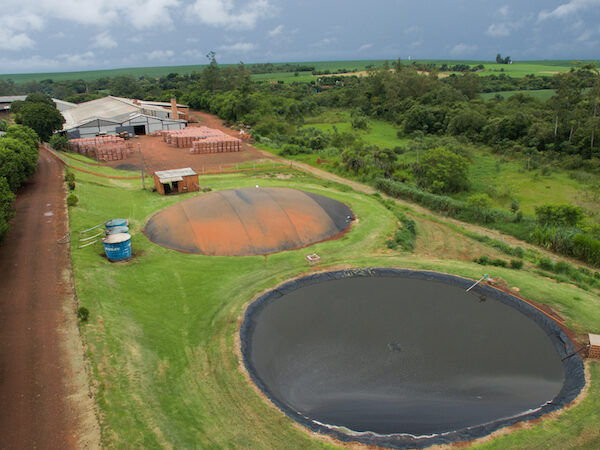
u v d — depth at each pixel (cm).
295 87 16088
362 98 12594
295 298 2595
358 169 5753
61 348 1834
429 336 2247
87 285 2333
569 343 2150
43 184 4228
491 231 3966
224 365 1917
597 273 3011
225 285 2645
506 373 1991
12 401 1563
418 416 1719
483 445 1530
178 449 1436
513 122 7706
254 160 6569
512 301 2556
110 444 1415
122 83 17425
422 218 4128
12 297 2203
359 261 3019
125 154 6550
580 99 7619
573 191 5219
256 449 1477
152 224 3472
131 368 1792
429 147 7475
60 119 6812
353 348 2145
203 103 13038
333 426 1641
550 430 1594
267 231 3234
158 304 2383
